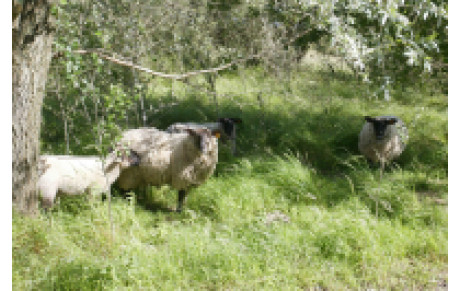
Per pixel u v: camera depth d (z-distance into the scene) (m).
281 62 8.39
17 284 3.77
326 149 8.55
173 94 10.57
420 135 9.62
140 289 3.99
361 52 4.49
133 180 6.14
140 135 6.09
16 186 4.56
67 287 3.81
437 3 5.66
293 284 4.23
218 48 8.33
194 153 5.89
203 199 6.15
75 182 5.37
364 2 4.42
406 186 6.87
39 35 4.37
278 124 9.76
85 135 7.96
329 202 6.27
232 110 10.72
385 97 4.93
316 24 4.63
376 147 8.13
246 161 7.13
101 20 6.51
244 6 8.64
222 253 4.48
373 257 4.66
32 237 4.33
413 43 4.46
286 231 5.05
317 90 12.27
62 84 7.20
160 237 5.03
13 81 4.39
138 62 7.14
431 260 4.84
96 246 4.61
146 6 7.27
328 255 4.75
